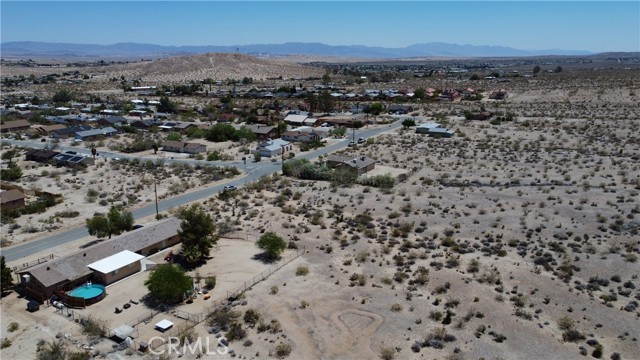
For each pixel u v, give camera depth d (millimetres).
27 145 129750
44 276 49000
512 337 41250
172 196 82938
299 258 57219
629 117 147500
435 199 77062
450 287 49406
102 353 39562
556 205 71812
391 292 48844
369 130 147750
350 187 85188
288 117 164625
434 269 53281
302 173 92812
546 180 86312
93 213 74875
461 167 98125
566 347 39844
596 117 150250
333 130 141000
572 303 46125
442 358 38656
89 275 51906
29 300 48719
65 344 40906
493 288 49031
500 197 76812
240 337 41562
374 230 64750
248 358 38875
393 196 78812
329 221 68875
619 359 38250
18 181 92938
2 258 50438
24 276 49750
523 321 43438
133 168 102812
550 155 105312
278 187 85938
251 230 66000
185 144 120938
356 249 59094
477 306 45875
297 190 84062
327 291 49344
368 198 78375
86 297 48125
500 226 64750
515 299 46781
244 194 82250
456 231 63906
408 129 145125
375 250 58500
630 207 69812
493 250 57594
